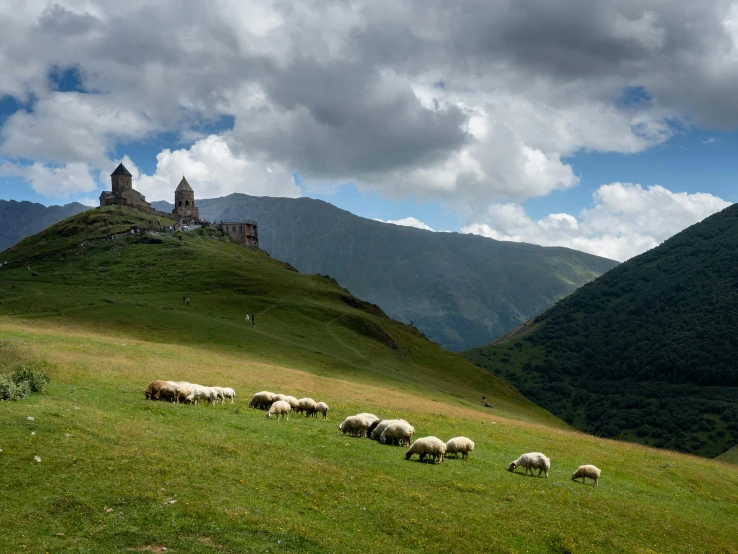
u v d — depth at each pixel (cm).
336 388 6675
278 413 4159
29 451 2466
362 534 2389
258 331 11069
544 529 2758
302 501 2578
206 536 2147
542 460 3584
